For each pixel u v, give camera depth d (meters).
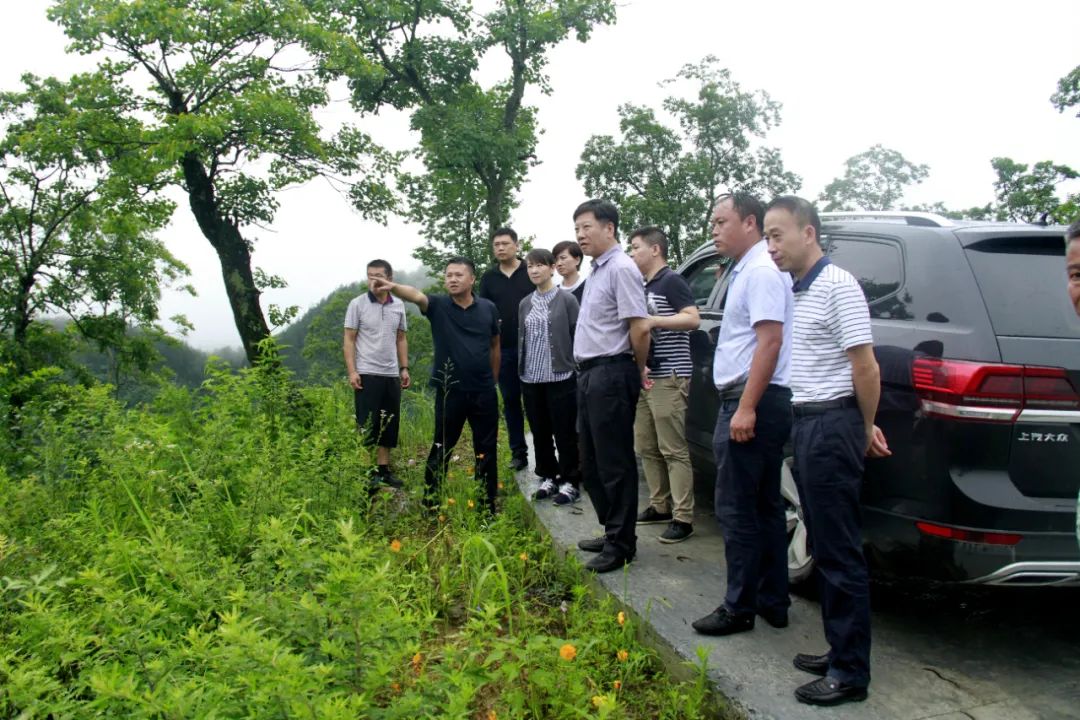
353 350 5.68
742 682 2.66
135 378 26.05
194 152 13.30
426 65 23.81
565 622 3.33
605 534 3.81
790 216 2.62
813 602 3.46
